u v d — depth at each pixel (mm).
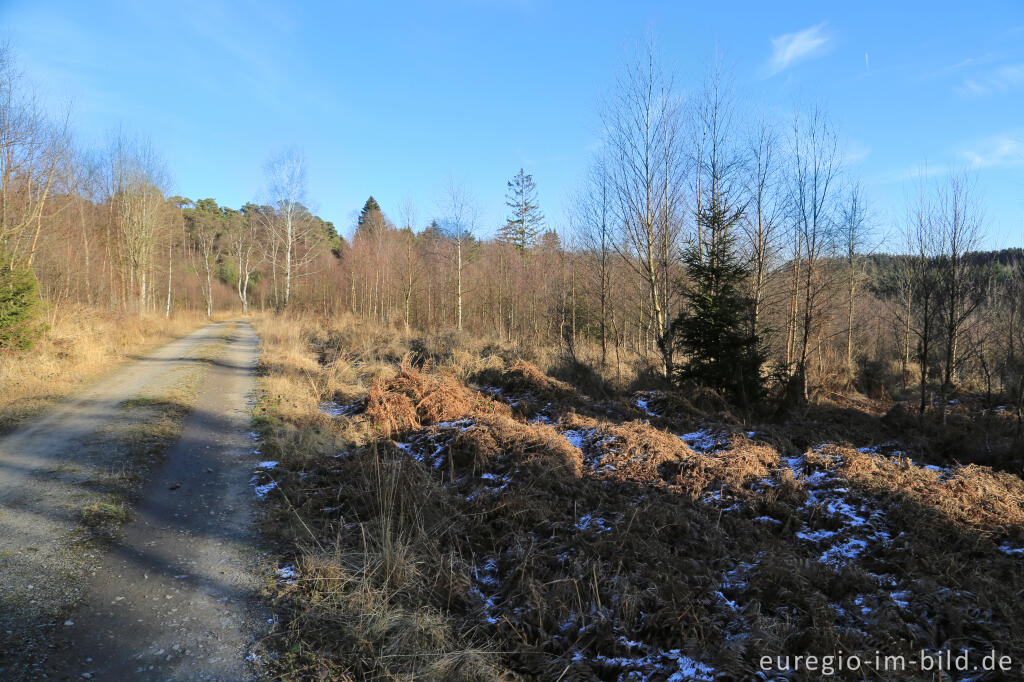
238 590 4516
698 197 15945
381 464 7129
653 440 8445
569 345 20781
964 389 18750
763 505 6559
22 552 4793
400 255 40875
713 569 4988
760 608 4289
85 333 17094
